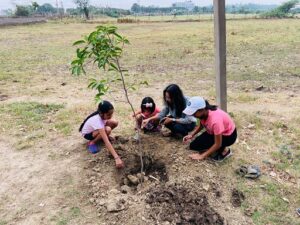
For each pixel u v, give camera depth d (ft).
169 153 14.75
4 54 48.62
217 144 13.65
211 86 27.32
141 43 59.00
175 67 36.42
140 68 36.22
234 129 14.03
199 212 11.41
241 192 12.60
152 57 43.50
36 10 250.98
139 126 16.98
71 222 11.39
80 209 11.94
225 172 13.73
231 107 21.26
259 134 17.24
